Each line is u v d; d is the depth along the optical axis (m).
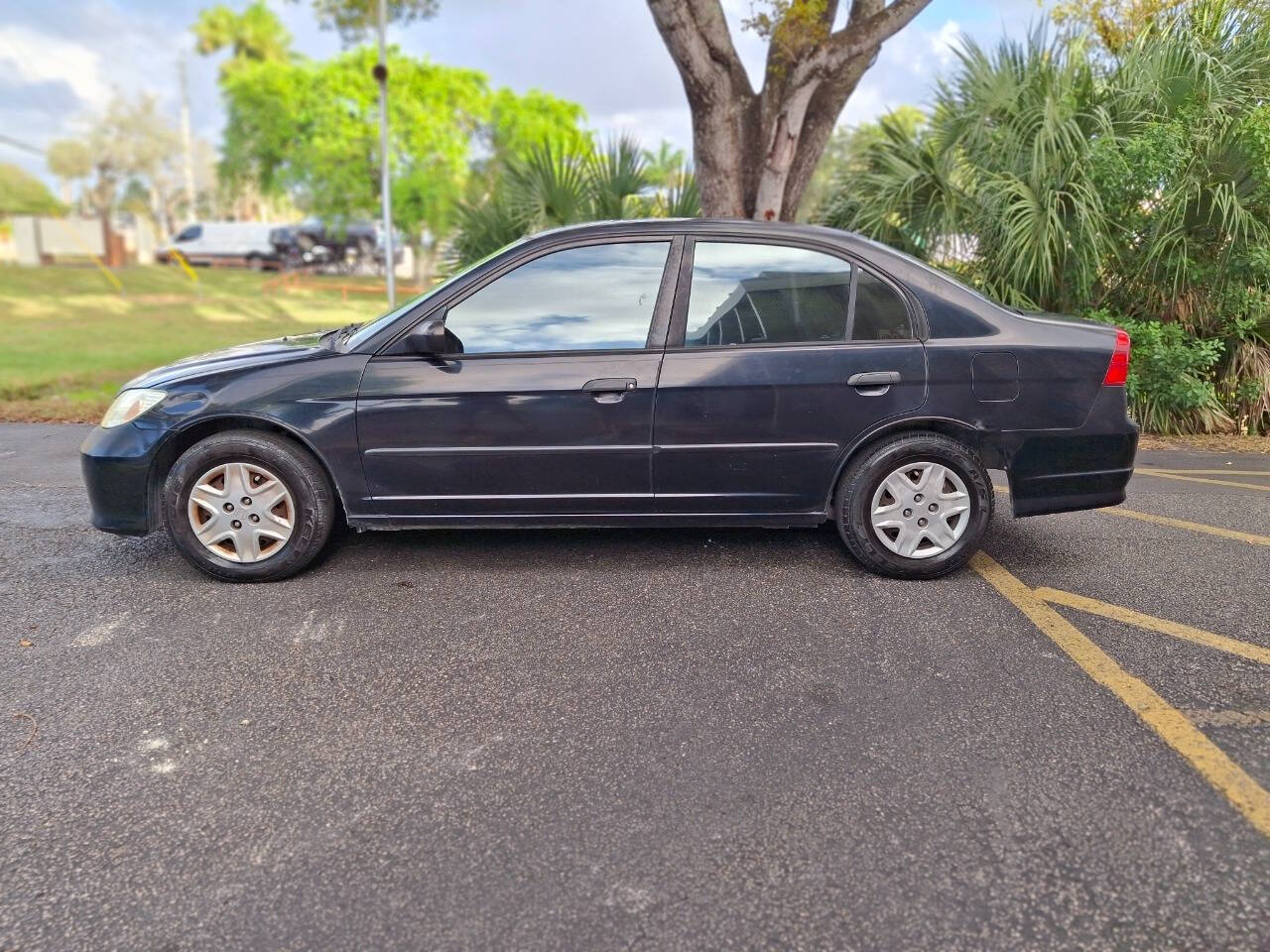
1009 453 4.00
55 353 13.59
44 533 4.88
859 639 3.51
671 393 3.89
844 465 4.04
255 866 2.24
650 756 2.71
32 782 2.59
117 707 3.02
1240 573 4.25
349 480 3.98
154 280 31.97
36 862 2.26
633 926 2.03
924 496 4.03
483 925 2.04
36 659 3.36
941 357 3.92
